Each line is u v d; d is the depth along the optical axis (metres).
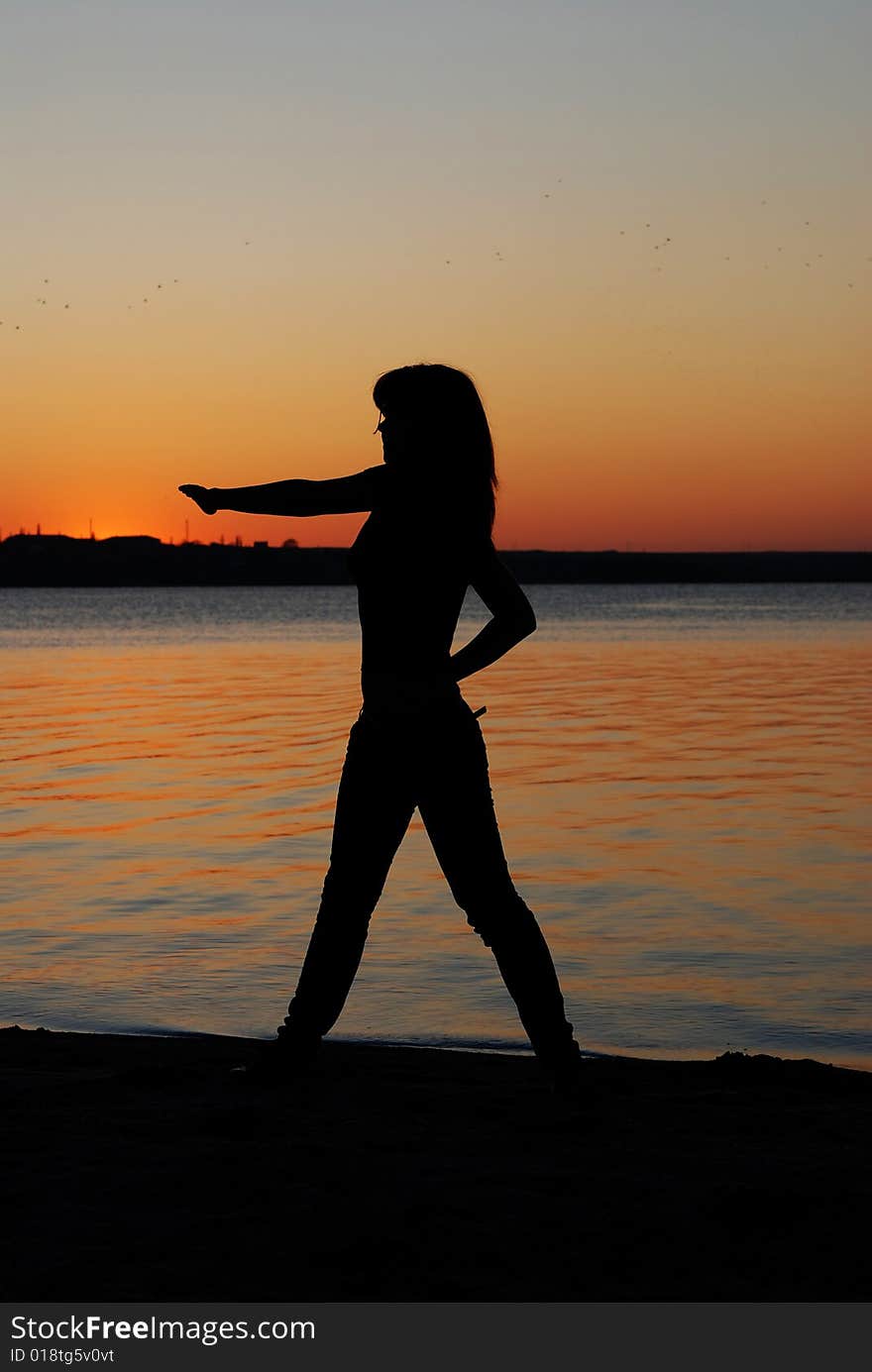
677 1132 3.71
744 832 10.92
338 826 3.97
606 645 49.94
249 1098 3.98
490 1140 3.60
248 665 38.75
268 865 9.66
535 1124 3.74
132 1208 3.08
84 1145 3.50
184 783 14.18
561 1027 3.99
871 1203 3.14
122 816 11.94
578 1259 2.85
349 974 4.09
